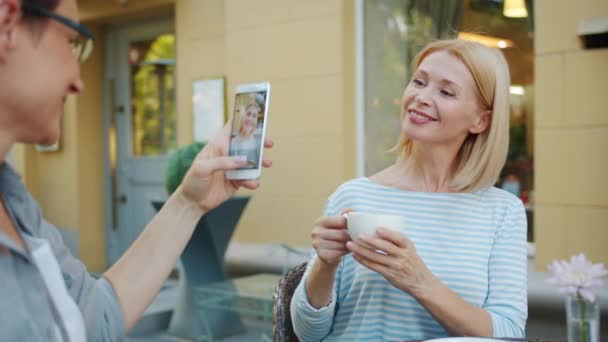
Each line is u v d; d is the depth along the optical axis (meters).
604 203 3.36
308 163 4.54
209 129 5.17
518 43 3.92
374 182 1.73
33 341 0.72
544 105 3.54
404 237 1.31
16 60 0.71
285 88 4.64
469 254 1.58
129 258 1.02
